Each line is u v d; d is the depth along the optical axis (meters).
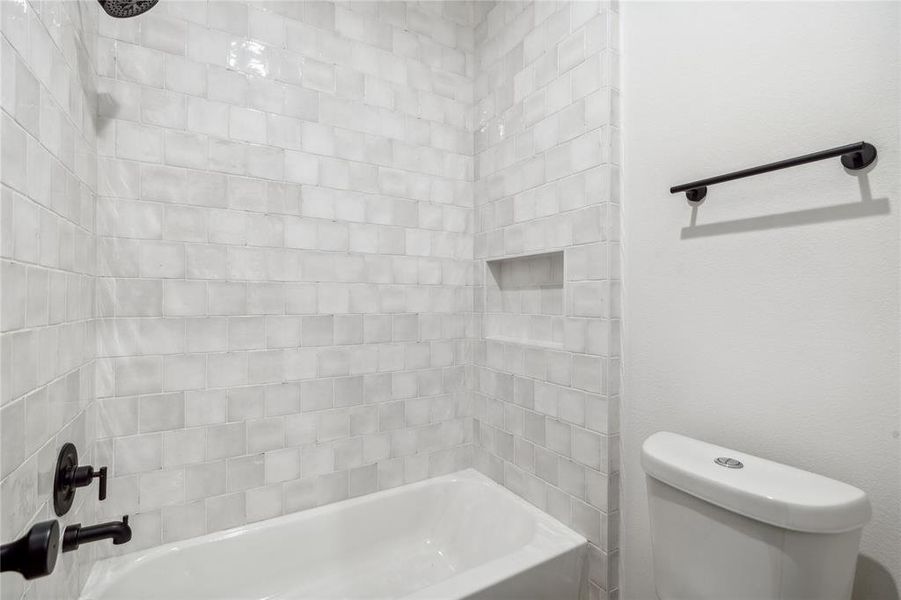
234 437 1.53
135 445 1.38
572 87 1.54
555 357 1.60
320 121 1.69
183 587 1.39
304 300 1.65
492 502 1.78
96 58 1.31
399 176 1.86
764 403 1.07
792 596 0.83
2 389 0.66
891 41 0.88
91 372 1.27
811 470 0.98
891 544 0.87
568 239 1.55
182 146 1.44
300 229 1.65
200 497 1.47
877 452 0.89
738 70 1.14
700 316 1.21
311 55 1.67
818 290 0.98
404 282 1.87
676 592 1.03
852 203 0.93
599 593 1.42
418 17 1.92
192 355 1.46
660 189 1.32
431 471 1.93
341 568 1.65
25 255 0.75
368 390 1.79
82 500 1.17
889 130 0.88
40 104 0.83
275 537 1.54
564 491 1.55
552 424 1.61
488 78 1.95
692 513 1.00
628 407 1.40
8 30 0.68
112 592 1.24
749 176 1.10
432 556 1.80
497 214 1.89
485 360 1.96
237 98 1.53
